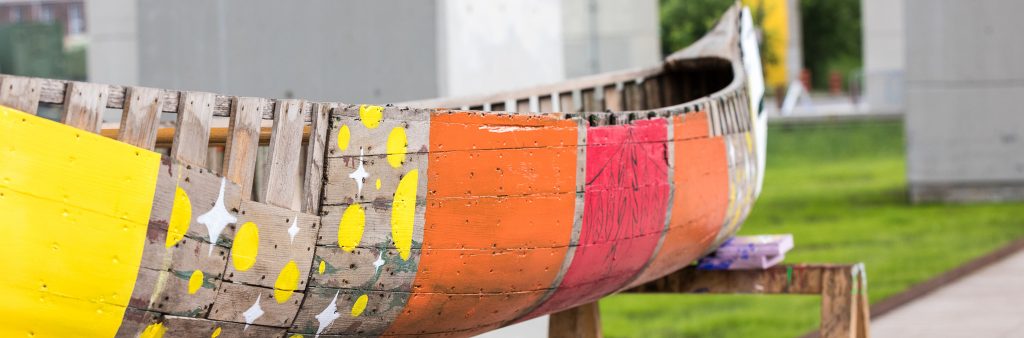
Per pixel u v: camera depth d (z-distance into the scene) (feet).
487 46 25.13
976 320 23.63
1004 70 43.65
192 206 10.46
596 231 13.71
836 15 117.70
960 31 43.86
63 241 9.86
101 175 9.94
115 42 36.50
